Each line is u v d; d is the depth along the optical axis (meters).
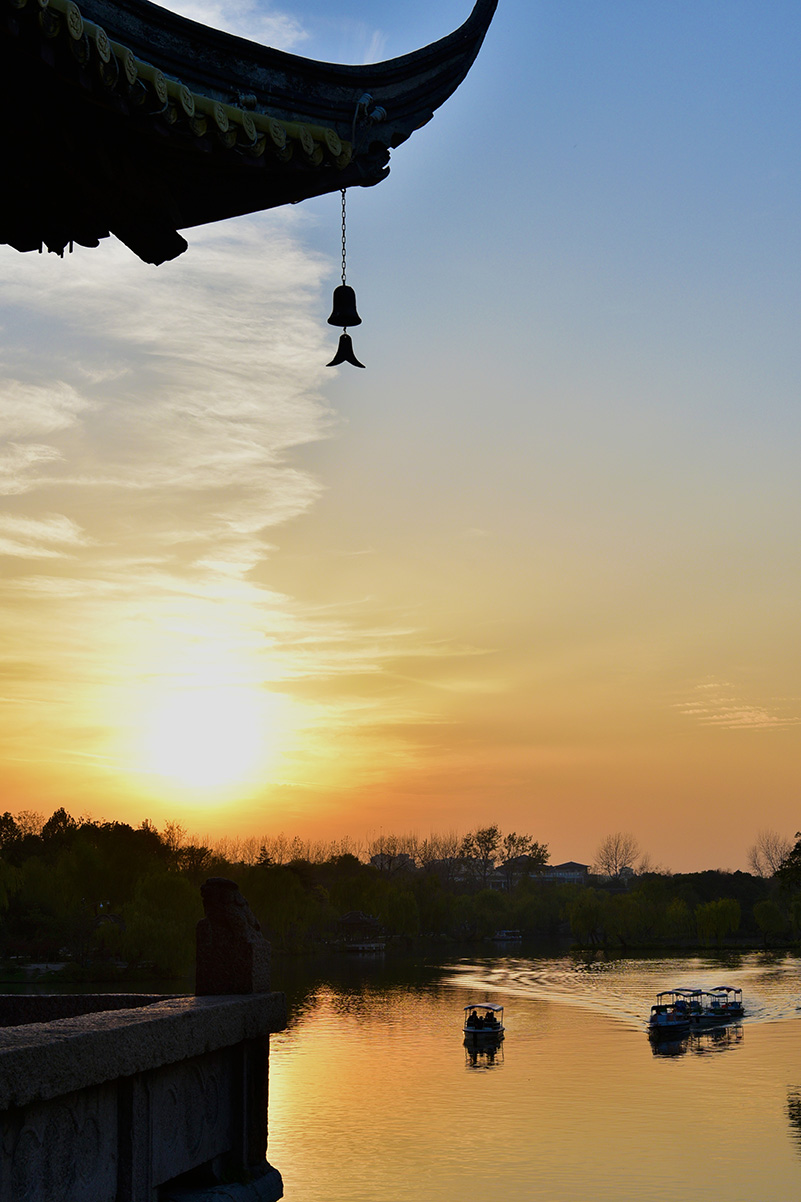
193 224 9.40
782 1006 87.06
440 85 9.05
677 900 169.00
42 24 6.70
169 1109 8.02
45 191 8.67
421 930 175.25
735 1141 44.25
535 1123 47.56
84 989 90.44
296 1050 66.38
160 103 7.57
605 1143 44.03
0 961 104.38
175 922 101.44
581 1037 72.12
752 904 189.38
